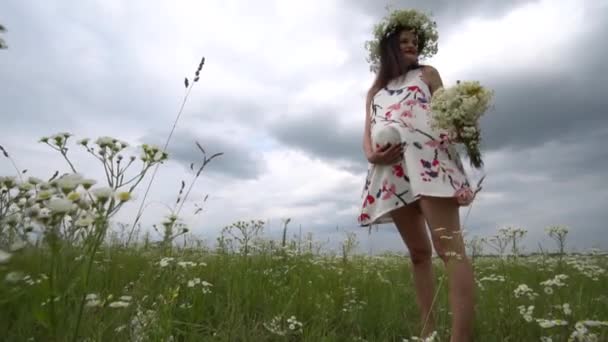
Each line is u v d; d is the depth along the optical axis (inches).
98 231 63.9
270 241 215.6
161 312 88.0
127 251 158.7
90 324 71.7
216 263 178.5
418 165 109.7
